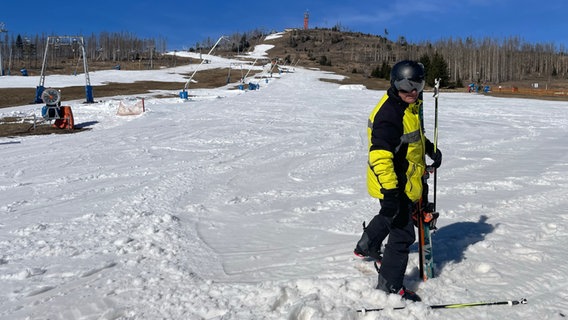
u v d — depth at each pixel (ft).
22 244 15.28
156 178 27.30
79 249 14.51
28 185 26.94
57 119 59.62
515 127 53.93
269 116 67.87
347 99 105.81
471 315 9.14
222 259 13.39
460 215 16.60
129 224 17.17
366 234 11.57
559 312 9.09
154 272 12.42
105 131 55.21
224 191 23.07
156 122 61.67
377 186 9.98
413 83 9.48
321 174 27.20
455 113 74.13
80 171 31.01
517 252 12.26
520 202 18.22
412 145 9.89
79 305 10.66
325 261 12.53
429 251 10.74
